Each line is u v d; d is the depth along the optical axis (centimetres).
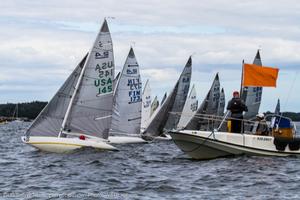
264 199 3756
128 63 10000
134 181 4466
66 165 5469
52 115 6994
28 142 6656
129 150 7781
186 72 11675
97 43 7256
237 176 4728
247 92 8756
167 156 6769
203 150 5788
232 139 5731
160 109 11088
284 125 5944
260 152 5803
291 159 5725
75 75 7144
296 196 3872
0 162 5878
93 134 7238
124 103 9975
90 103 7206
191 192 4003
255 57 9075
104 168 5266
